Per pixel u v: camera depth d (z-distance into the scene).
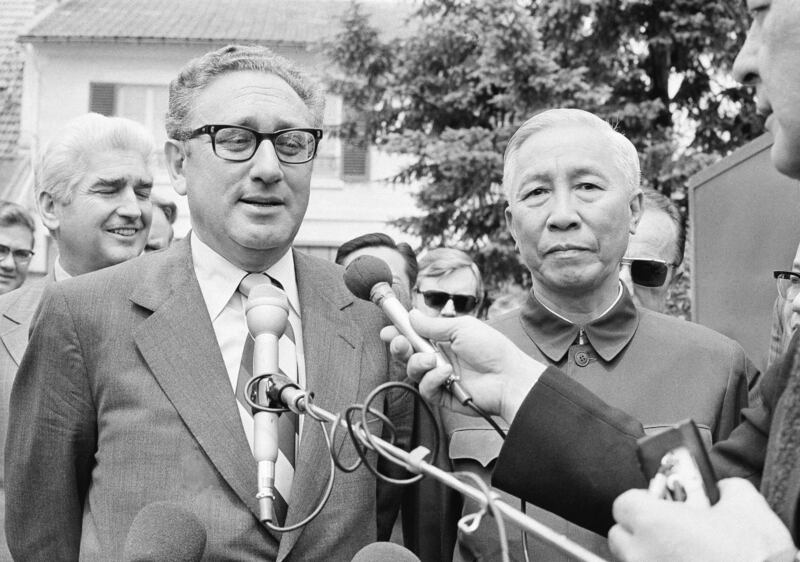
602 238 2.75
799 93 1.39
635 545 1.26
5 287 5.28
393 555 1.98
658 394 2.70
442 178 14.64
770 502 1.37
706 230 5.48
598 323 2.78
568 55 14.70
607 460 1.65
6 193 18.64
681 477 1.32
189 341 2.51
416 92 14.77
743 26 14.05
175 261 2.67
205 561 2.31
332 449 1.67
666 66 14.62
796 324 3.19
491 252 13.82
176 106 2.70
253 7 21.94
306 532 2.40
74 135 3.80
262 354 2.01
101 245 3.77
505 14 13.85
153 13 21.17
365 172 19.53
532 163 2.79
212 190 2.59
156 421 2.42
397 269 4.67
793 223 4.27
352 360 2.60
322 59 16.62
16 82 21.48
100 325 2.52
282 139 2.60
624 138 2.92
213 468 2.39
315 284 2.73
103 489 2.41
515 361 1.79
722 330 5.13
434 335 1.85
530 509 2.56
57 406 2.51
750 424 1.73
